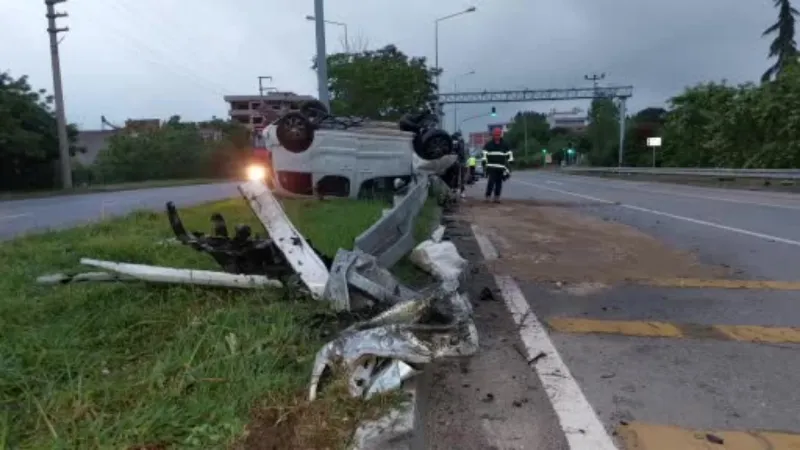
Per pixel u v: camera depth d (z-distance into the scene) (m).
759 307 5.05
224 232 4.89
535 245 8.27
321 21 15.48
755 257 7.23
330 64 32.78
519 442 2.88
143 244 6.52
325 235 6.83
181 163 56.44
